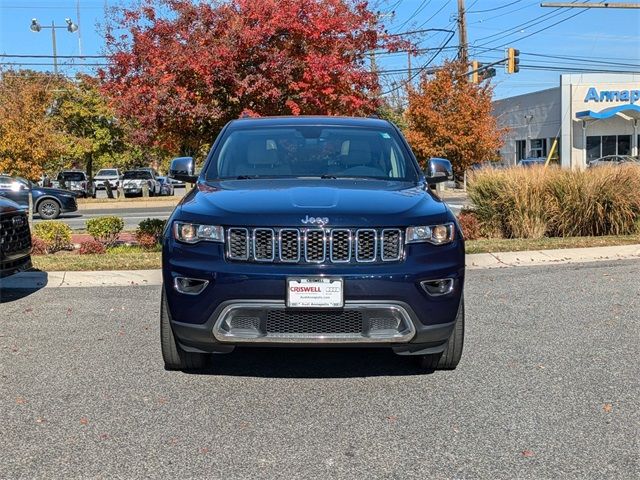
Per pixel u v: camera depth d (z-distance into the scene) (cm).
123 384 487
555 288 830
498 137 2805
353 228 441
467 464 359
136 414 430
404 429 406
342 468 355
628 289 816
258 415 429
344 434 399
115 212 2622
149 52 1129
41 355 559
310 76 1126
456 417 424
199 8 1125
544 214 1328
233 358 555
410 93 2736
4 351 570
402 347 454
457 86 2683
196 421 419
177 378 501
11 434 399
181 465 358
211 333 442
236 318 440
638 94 4147
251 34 1078
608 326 645
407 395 465
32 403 449
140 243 1270
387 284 434
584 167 1420
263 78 1101
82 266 982
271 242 440
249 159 571
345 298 432
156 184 4072
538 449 377
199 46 1102
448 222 466
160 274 936
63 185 3881
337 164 568
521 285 851
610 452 372
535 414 428
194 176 596
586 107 4141
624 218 1320
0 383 489
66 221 2198
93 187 4162
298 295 430
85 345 588
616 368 519
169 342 493
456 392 470
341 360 549
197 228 450
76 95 3666
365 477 345
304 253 439
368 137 602
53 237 1258
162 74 1108
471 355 556
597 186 1314
